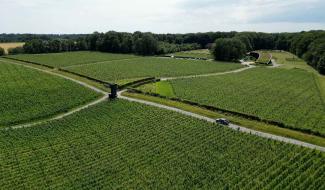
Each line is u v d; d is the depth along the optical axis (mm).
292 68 198750
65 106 110812
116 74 167125
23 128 91000
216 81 154875
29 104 112688
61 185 62344
